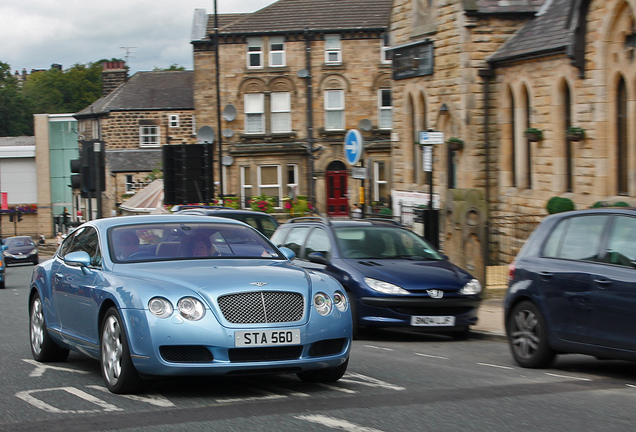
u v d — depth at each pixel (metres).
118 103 52.44
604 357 7.77
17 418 5.95
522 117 20.27
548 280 8.31
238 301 6.48
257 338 6.39
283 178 40.88
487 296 14.81
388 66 40.94
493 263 17.14
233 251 7.82
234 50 41.19
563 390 7.06
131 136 52.28
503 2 21.00
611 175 16.84
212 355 6.36
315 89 41.09
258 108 41.38
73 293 7.80
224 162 40.84
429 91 23.14
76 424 5.72
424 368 8.44
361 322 10.90
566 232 8.45
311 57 41.09
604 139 16.86
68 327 8.02
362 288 10.91
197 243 7.81
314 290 6.84
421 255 12.07
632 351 7.36
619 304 7.46
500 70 20.80
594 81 17.03
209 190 23.39
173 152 23.34
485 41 20.95
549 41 18.83
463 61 20.97
